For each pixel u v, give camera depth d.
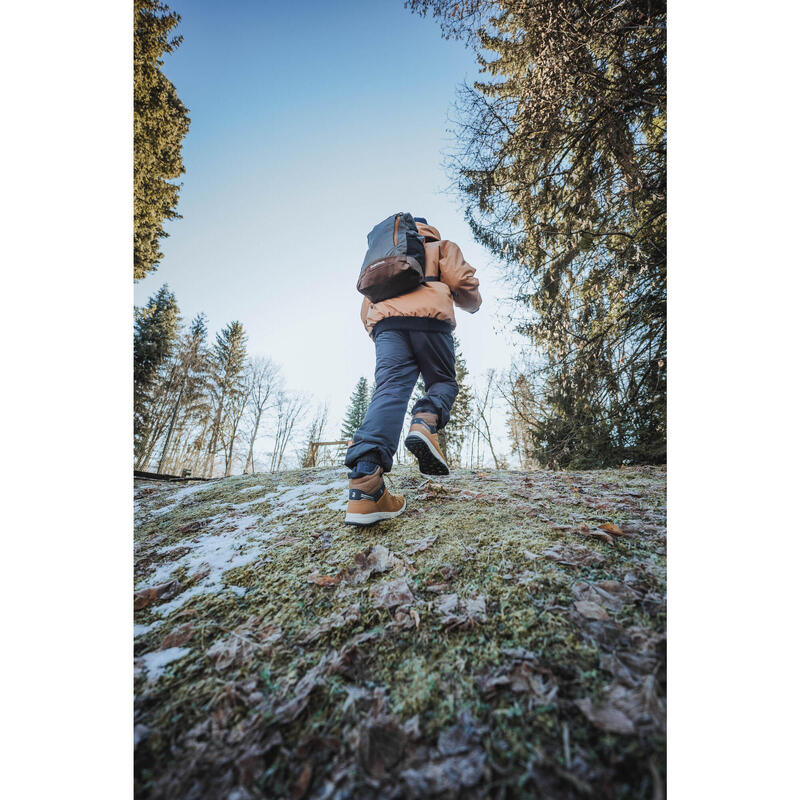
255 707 0.78
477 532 1.41
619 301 3.09
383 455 1.46
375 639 0.92
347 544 1.44
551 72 3.05
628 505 1.62
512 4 3.16
